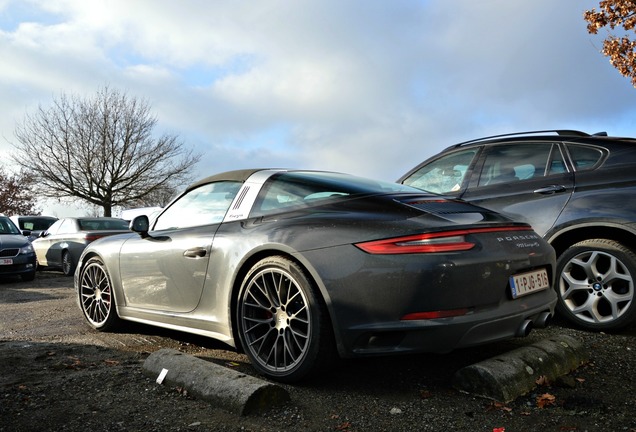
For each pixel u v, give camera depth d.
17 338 4.15
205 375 2.63
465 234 2.60
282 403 2.50
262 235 3.00
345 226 2.74
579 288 3.89
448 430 2.21
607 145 3.99
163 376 2.80
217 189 3.71
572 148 4.14
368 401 2.54
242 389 2.43
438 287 2.45
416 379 2.86
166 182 33.03
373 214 2.78
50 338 4.12
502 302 2.65
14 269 9.62
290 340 2.82
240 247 3.10
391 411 2.41
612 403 2.48
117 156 32.16
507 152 4.52
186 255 3.47
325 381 2.84
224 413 2.40
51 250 11.70
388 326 2.49
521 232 2.98
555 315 4.33
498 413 2.37
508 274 2.67
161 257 3.69
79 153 31.61
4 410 2.43
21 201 40.91
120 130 32.03
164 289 3.67
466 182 4.68
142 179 32.47
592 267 3.84
